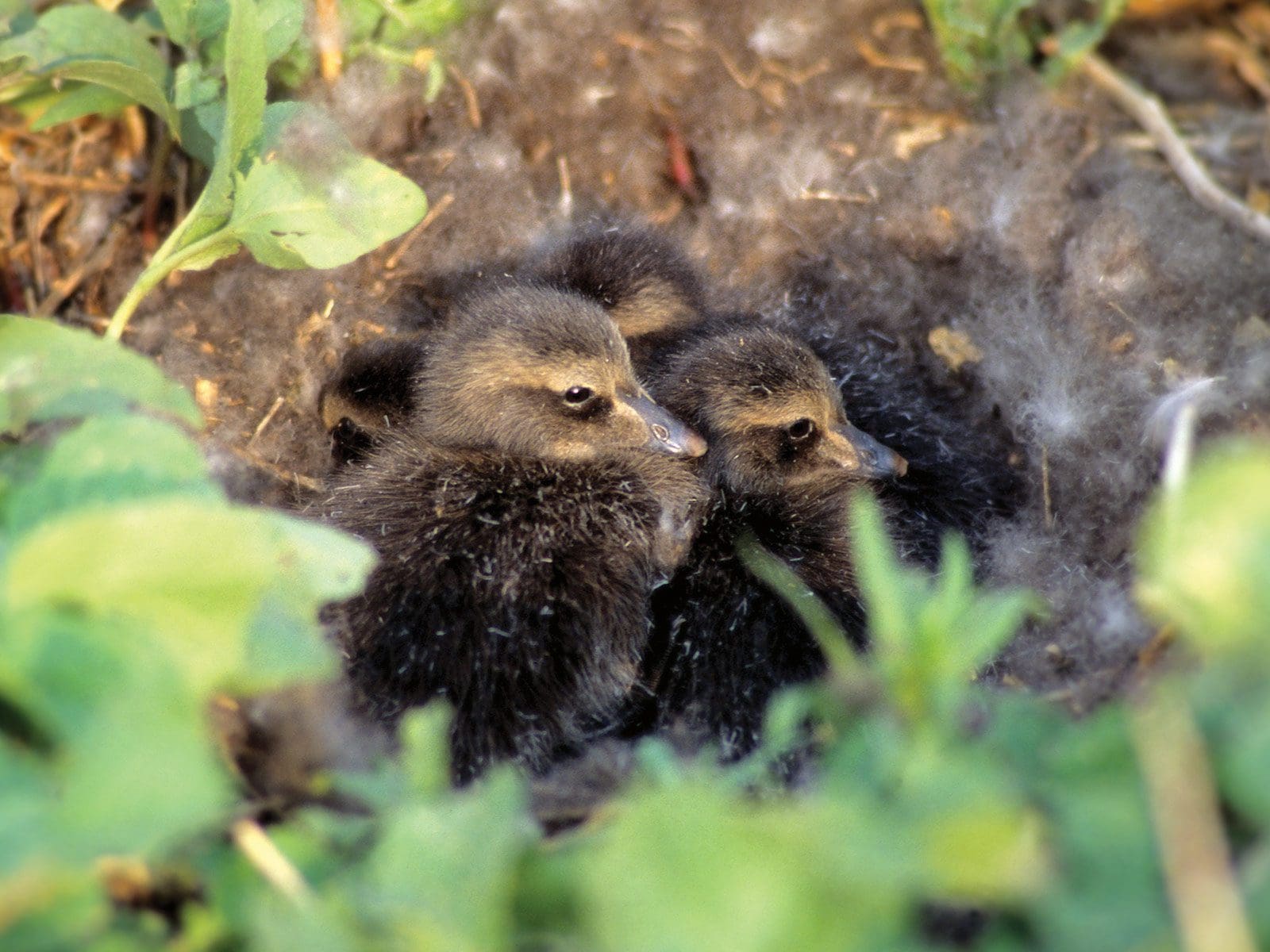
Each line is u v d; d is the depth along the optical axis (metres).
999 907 5.61
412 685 10.70
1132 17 15.88
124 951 5.35
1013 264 14.07
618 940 5.04
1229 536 5.39
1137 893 5.20
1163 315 13.44
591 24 14.71
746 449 12.82
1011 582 12.26
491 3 14.51
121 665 5.48
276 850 6.12
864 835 5.26
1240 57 15.65
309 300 13.59
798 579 11.94
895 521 12.56
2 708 5.57
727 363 12.89
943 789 5.49
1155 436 12.41
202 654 5.98
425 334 14.07
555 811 8.58
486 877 5.52
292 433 13.12
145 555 5.77
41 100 13.25
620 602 11.62
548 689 11.13
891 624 6.42
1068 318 13.60
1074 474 12.84
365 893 5.63
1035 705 6.37
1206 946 4.96
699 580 12.09
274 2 12.60
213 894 5.89
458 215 14.31
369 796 6.48
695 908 4.99
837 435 12.77
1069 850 5.39
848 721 6.83
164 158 13.56
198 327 13.20
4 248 13.26
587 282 13.63
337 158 11.36
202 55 12.68
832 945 5.05
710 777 6.91
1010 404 13.60
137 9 13.90
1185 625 5.53
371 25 14.08
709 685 11.58
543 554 11.56
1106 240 13.73
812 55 14.96
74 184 13.59
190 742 5.34
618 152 14.79
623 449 12.59
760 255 14.60
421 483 11.95
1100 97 14.97
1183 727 5.37
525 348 12.51
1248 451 5.83
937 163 14.55
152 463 6.76
